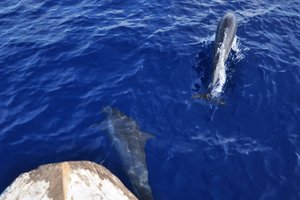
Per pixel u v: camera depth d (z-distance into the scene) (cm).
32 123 1262
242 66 1539
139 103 1345
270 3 2020
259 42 1706
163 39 1652
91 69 1486
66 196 905
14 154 1162
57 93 1375
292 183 1123
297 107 1377
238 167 1155
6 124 1255
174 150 1185
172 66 1513
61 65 1501
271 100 1395
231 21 1536
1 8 1862
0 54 1554
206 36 1702
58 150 1176
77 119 1277
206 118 1304
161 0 1928
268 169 1157
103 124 1254
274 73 1520
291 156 1202
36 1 1914
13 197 941
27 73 1462
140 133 1220
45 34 1670
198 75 1479
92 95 1370
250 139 1247
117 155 1150
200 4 1939
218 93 1393
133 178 1071
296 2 2047
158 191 1068
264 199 1077
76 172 965
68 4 1884
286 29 1819
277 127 1296
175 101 1359
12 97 1359
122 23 1738
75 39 1634
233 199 1070
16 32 1689
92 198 918
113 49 1583
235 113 1328
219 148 1206
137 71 1480
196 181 1105
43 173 971
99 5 1870
